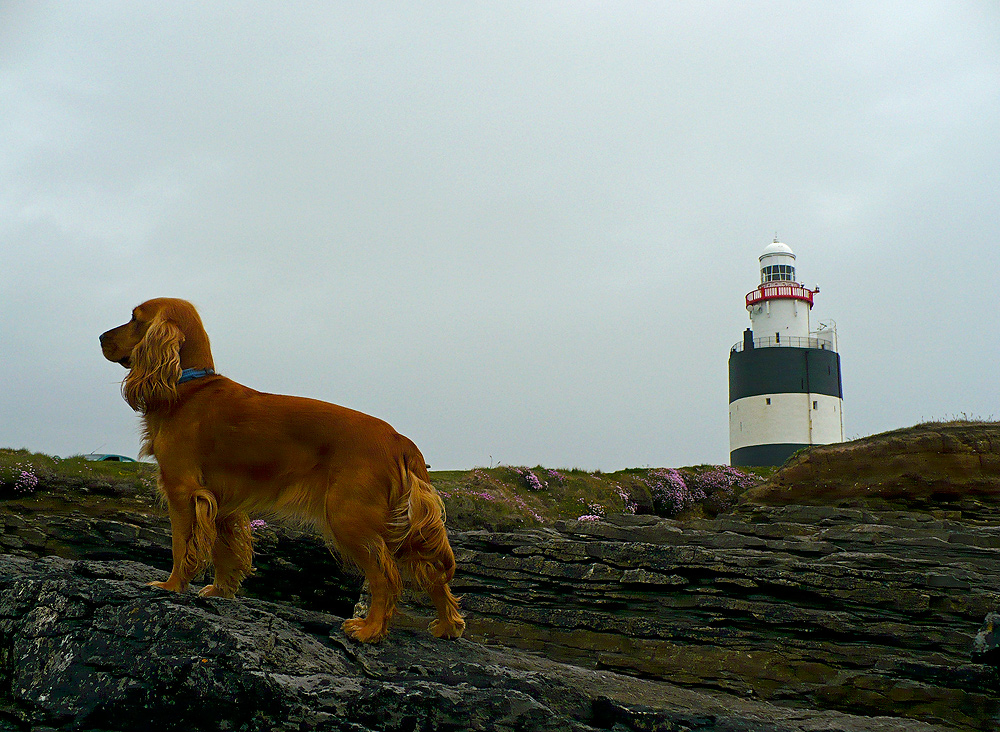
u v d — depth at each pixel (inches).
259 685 187.3
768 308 1587.1
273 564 546.9
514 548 433.7
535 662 271.0
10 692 210.8
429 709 190.5
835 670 326.3
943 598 339.6
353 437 212.8
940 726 273.0
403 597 414.6
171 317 227.5
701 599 373.4
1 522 534.0
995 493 637.3
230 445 211.9
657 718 223.6
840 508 631.2
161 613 204.1
